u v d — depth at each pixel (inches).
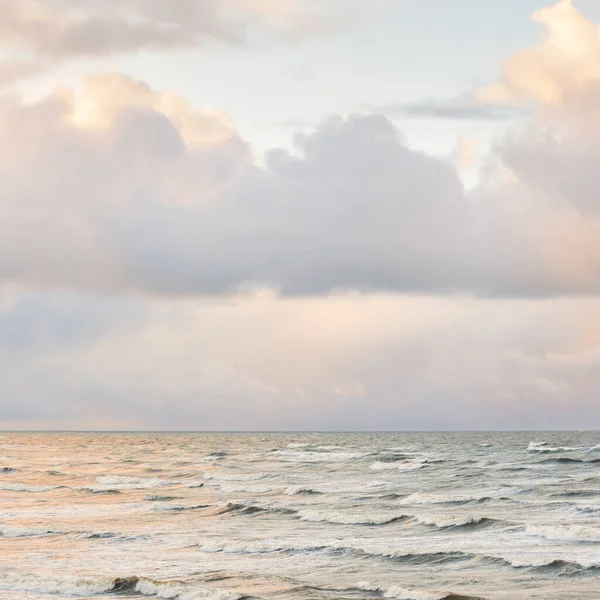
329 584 1063.0
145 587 1040.2
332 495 2198.6
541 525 1444.4
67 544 1409.9
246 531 1541.6
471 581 1067.3
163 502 2068.2
